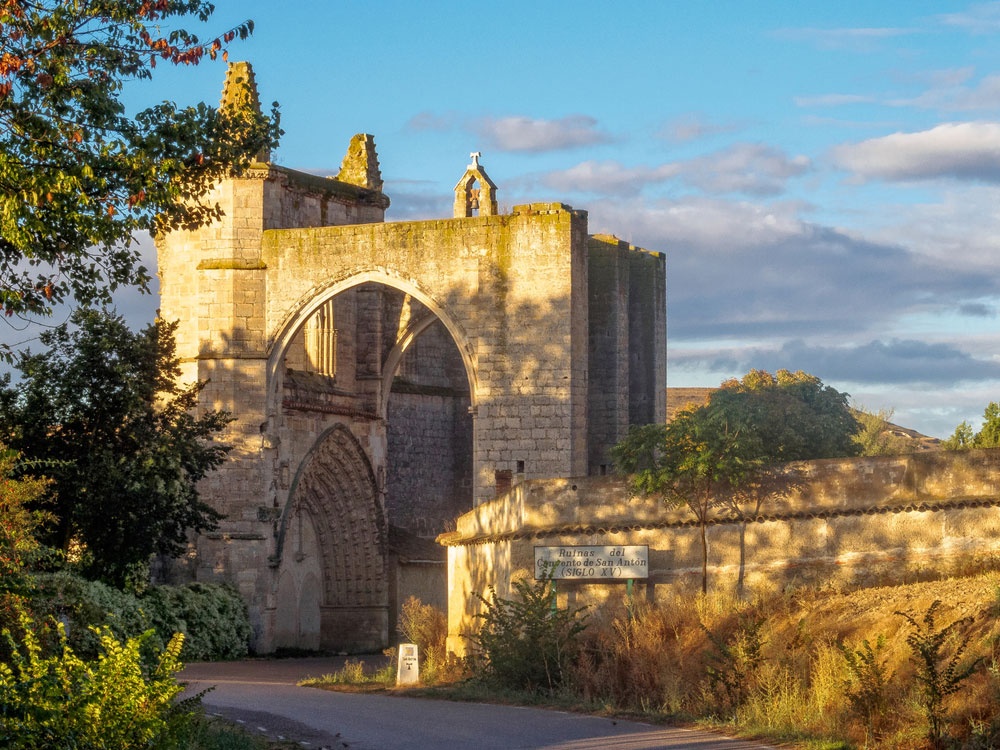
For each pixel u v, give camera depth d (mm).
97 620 28938
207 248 54938
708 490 33250
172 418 46000
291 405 55344
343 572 59719
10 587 17734
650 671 28141
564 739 22281
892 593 28156
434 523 67750
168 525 45625
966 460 31094
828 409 75000
